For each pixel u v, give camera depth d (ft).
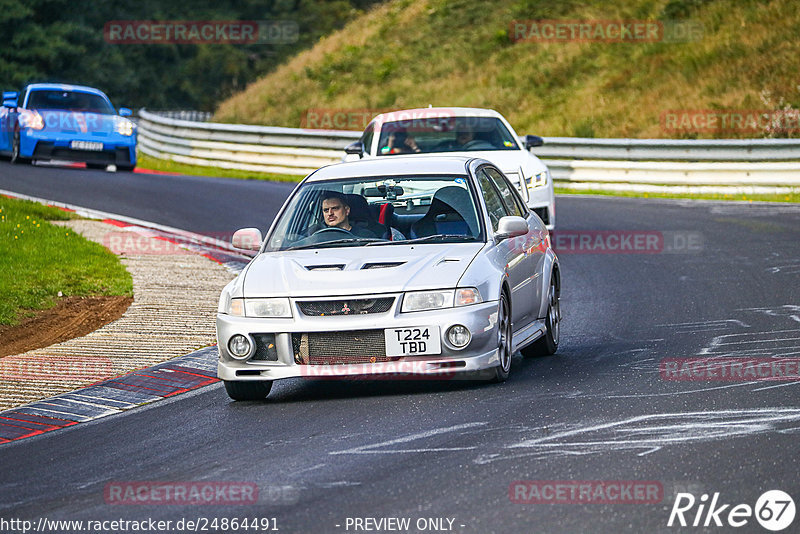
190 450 75.31
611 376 91.97
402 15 479.82
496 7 453.99
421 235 97.14
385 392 90.84
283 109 431.02
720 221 204.54
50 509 63.10
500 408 81.35
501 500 59.06
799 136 294.25
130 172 286.25
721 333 111.24
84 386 97.45
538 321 104.27
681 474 62.49
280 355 87.30
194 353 109.60
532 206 164.04
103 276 147.33
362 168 103.86
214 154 340.59
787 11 356.38
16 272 143.02
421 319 86.28
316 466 68.23
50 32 585.63
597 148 273.95
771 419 74.13
